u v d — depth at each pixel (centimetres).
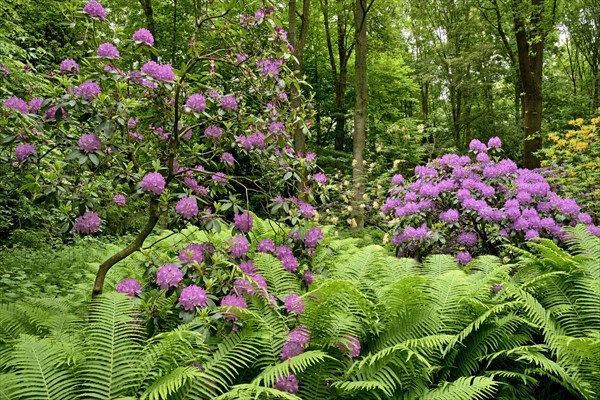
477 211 561
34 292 555
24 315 360
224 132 369
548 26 1144
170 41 1355
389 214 675
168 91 329
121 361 270
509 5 1166
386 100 1958
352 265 450
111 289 446
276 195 390
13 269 657
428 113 2359
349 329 335
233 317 306
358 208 941
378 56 1884
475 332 368
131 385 262
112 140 329
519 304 384
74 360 263
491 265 461
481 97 1962
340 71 1775
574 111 1633
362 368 319
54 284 639
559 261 409
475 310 376
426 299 379
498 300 401
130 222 1095
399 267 461
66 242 1000
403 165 1084
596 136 802
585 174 745
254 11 365
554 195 584
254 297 351
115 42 338
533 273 435
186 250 321
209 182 386
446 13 1888
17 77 498
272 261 380
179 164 370
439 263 477
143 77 321
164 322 331
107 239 1042
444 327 360
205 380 271
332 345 325
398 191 655
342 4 1537
